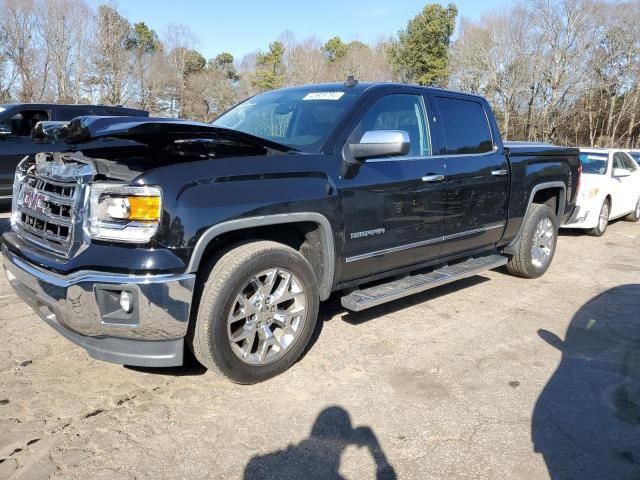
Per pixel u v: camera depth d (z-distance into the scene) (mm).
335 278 3693
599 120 46438
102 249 2789
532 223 5672
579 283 5918
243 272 3055
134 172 2865
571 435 2930
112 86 40781
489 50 44875
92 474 2486
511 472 2607
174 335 2887
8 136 8617
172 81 48875
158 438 2775
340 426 2938
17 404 3031
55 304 2877
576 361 3859
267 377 3352
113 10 39625
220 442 2760
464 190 4598
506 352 3984
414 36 51594
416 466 2627
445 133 4559
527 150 5484
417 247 4258
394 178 3924
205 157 3223
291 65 50938
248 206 3053
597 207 8688
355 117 3824
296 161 3385
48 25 34156
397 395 3289
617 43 41938
